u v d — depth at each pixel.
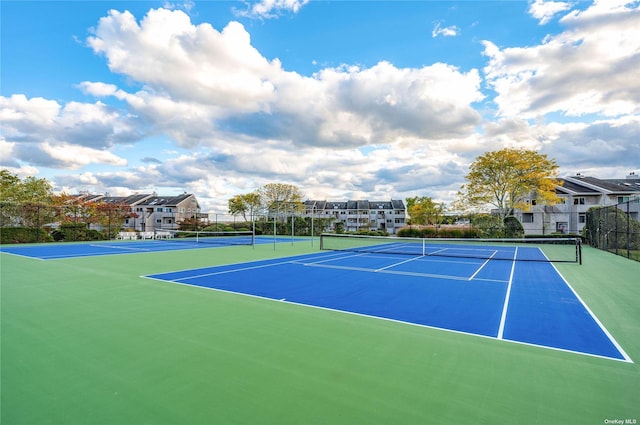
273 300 6.62
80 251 17.14
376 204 70.50
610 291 7.69
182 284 8.30
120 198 59.34
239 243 24.41
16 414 2.53
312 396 2.85
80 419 2.47
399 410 2.62
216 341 4.25
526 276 9.81
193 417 2.51
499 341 4.32
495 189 28.08
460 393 2.91
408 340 4.34
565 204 34.88
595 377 3.26
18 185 30.30
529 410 2.63
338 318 5.36
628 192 32.75
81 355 3.76
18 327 4.79
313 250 18.83
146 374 3.27
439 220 32.72
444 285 8.32
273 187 44.81
